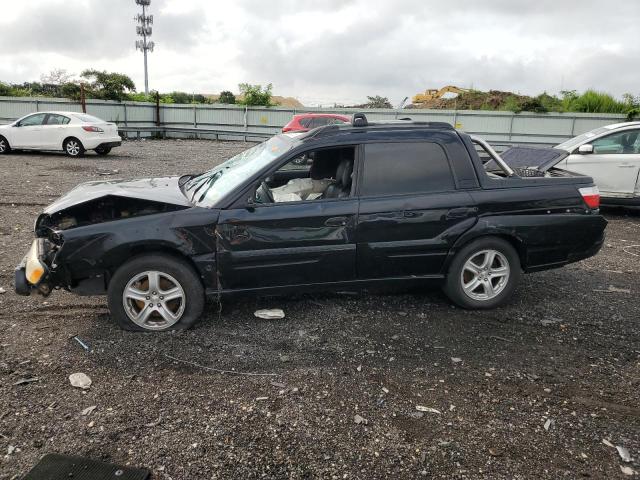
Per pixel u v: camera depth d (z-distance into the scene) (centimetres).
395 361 387
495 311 484
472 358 396
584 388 358
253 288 431
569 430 311
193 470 269
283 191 475
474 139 502
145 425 304
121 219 406
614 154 919
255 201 425
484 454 288
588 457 288
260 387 347
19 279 401
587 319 471
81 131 1608
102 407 321
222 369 370
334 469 272
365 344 412
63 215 446
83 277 406
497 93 3653
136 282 414
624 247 736
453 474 271
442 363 387
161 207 435
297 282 438
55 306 468
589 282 576
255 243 418
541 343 423
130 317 416
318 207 427
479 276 474
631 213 988
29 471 265
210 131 2706
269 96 2948
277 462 276
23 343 398
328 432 302
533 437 304
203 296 425
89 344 399
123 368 368
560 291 545
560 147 973
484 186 460
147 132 2731
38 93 3145
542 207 469
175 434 297
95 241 395
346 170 451
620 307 503
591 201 484
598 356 404
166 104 2888
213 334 422
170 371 365
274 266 426
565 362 393
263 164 438
